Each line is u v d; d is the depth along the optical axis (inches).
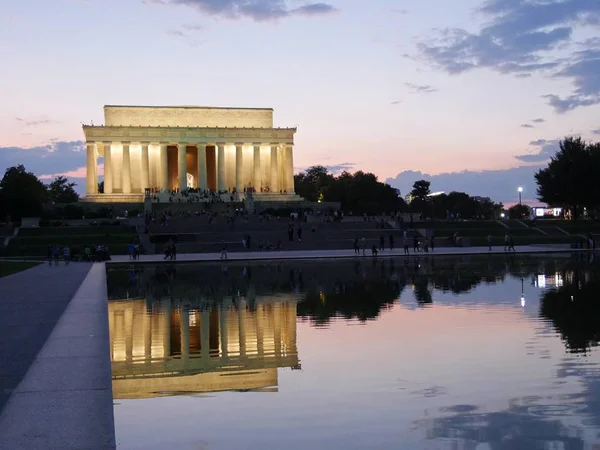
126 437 517.0
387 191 7559.1
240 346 901.8
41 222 4758.9
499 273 2086.6
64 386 551.5
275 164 6368.1
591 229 4889.3
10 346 745.6
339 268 2469.2
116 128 6053.2
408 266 2517.2
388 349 858.1
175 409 593.3
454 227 4921.3
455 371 725.3
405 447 491.5
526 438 505.7
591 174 5462.6
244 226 4576.8
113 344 927.7
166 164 6161.4
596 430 521.0
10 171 6264.8
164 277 2161.7
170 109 6323.8
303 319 1141.1
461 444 495.8
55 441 420.2
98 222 4830.2
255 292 1612.9
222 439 511.2
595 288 1550.2
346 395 634.8
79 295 1358.3
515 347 854.5
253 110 6461.6
